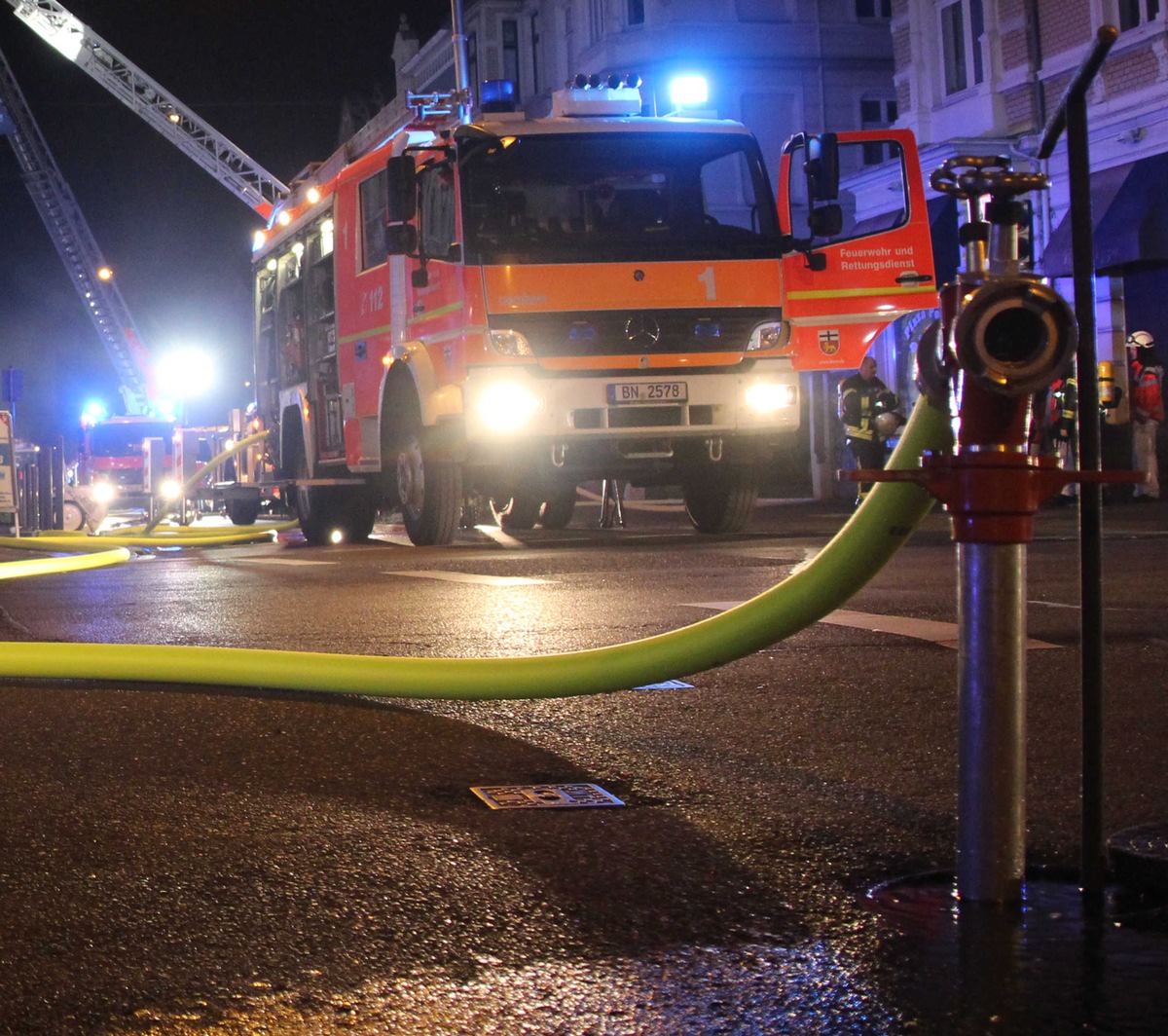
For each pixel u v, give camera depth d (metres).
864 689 4.98
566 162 11.91
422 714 4.62
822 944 2.46
